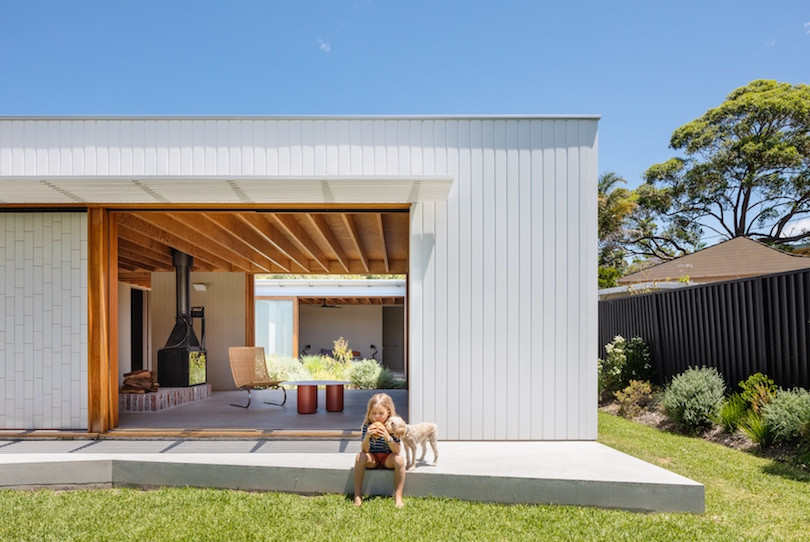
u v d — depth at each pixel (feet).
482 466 14.69
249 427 19.44
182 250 27.12
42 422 18.43
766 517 12.92
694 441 20.72
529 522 12.41
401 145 18.22
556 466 14.71
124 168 18.38
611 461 15.28
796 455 17.56
